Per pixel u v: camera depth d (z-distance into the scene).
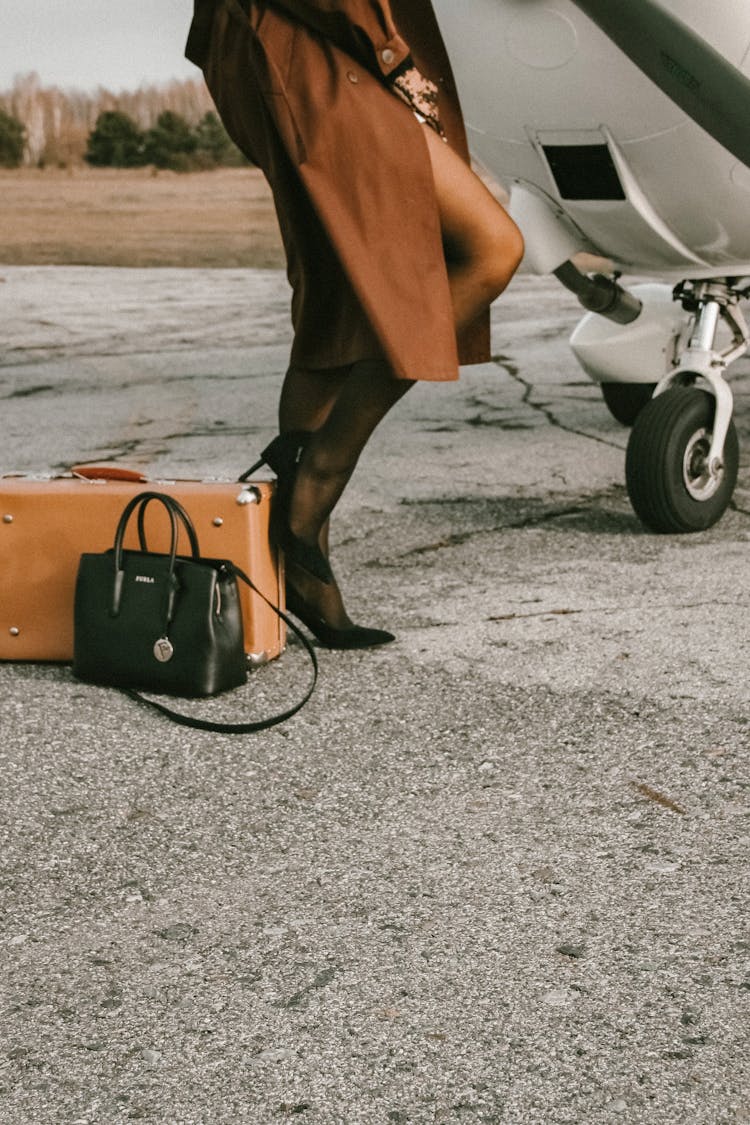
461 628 3.71
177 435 6.63
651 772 2.81
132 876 2.46
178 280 13.78
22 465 5.97
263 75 2.97
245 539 3.33
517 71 4.02
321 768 2.87
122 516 3.24
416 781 2.80
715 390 4.54
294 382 3.47
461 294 3.20
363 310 2.99
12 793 2.78
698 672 3.33
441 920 2.28
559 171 4.30
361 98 2.96
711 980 2.09
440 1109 1.83
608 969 2.12
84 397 7.79
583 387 7.72
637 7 3.69
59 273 13.98
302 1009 2.05
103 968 2.17
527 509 5.03
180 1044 1.98
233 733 3.05
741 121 3.83
